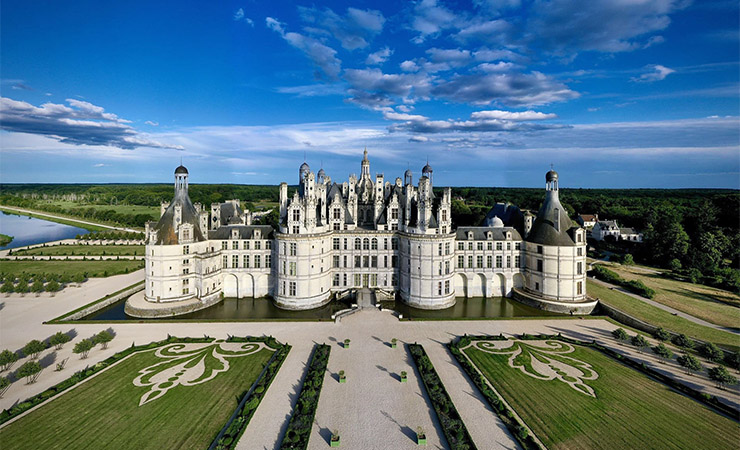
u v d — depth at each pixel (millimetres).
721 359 57406
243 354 62531
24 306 87188
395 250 99875
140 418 44438
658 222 142375
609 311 83688
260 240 97312
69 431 41812
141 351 63562
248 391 50844
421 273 91625
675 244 120750
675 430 42781
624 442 40812
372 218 111125
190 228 88750
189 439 40812
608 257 138375
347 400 49094
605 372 56906
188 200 93250
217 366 58062
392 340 66375
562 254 89625
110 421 43781
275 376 55031
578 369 57906
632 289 95000
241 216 127812
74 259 139500
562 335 72312
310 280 90312
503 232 101062
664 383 53469
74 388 51062
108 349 64625
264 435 41656
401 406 47938
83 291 99188
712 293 93562
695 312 79875
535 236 95250
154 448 39344
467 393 51031
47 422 43375
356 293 97312
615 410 46875
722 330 70125
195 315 85625
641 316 77562
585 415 45781
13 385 52219
